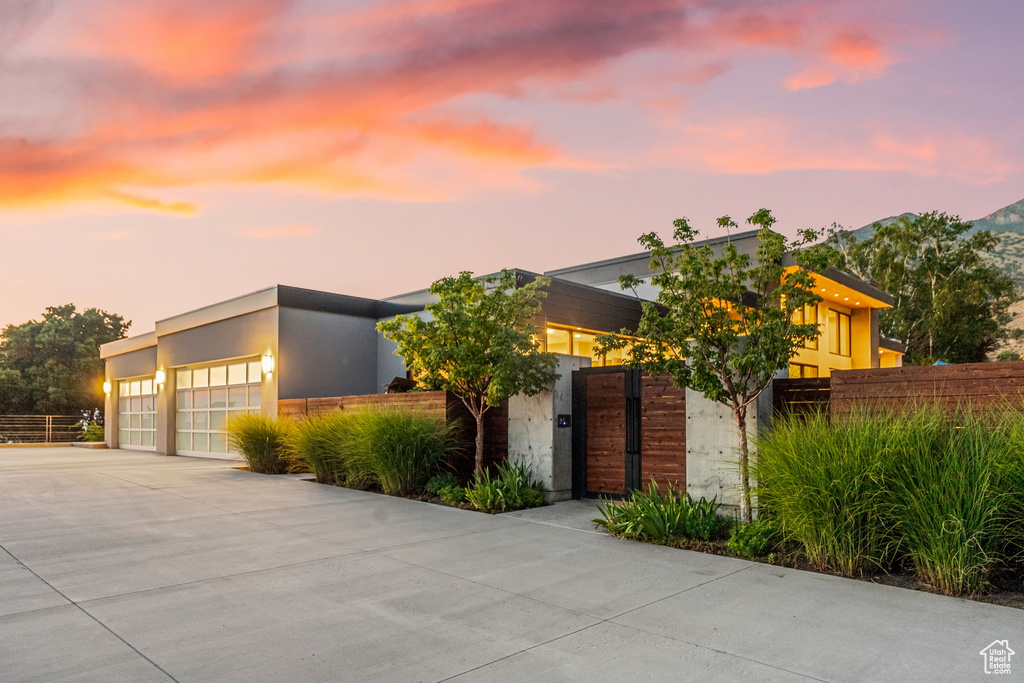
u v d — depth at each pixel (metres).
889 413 6.56
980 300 40.09
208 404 21.36
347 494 11.34
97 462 19.03
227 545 7.27
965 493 5.44
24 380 41.00
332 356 18.91
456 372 10.23
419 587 5.61
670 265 8.29
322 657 3.94
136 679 3.56
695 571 6.18
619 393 10.38
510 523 8.66
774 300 7.71
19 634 4.31
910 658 3.96
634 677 3.65
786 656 3.99
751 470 7.04
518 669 3.77
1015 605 5.08
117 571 6.08
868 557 5.91
